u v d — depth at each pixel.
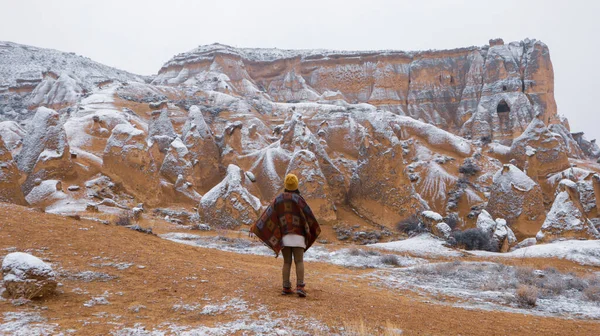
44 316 5.88
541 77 144.00
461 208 70.94
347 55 161.62
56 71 131.38
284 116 102.31
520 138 81.00
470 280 16.80
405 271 18.81
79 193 41.50
